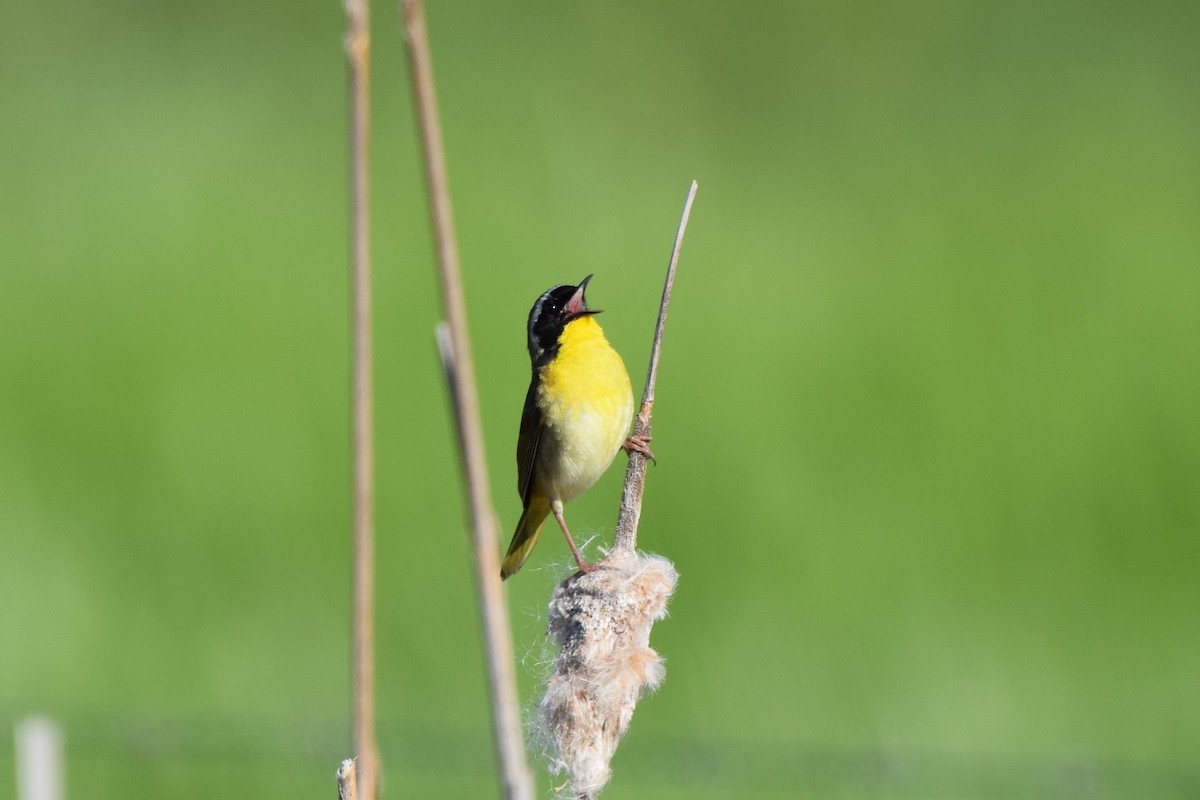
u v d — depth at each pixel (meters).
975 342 15.98
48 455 14.23
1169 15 24.20
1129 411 14.93
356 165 4.56
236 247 17.77
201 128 21.67
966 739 11.48
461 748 10.66
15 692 11.70
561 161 20.28
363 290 4.61
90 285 16.69
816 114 22.78
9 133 21.55
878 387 15.33
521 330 16.00
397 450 14.38
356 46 4.52
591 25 24.03
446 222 4.34
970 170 20.92
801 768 10.35
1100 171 20.23
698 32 24.27
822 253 18.25
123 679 11.90
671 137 21.81
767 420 14.81
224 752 10.41
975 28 24.25
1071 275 17.28
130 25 24.88
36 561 13.03
